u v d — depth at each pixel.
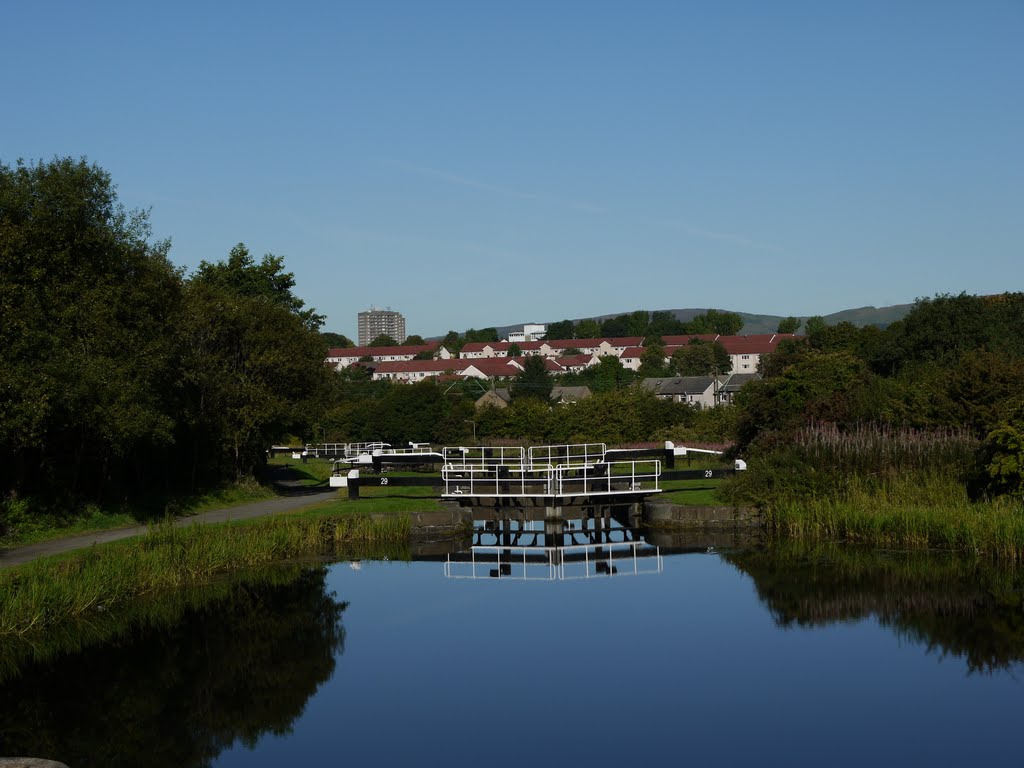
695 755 11.37
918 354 53.72
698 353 147.50
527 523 35.25
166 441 27.28
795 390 37.03
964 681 13.85
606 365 127.81
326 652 16.02
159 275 28.45
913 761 11.09
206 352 34.41
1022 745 11.55
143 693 14.07
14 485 23.83
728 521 28.03
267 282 53.50
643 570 22.64
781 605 18.58
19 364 21.94
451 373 143.38
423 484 30.67
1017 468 22.42
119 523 25.83
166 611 18.97
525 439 61.53
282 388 37.16
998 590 18.92
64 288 24.16
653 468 39.78
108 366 23.98
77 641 16.75
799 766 11.00
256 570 23.34
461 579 22.23
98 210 26.34
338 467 47.09
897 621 17.05
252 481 36.50
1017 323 53.78
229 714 13.12
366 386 103.75
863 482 26.62
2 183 24.20
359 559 24.89
